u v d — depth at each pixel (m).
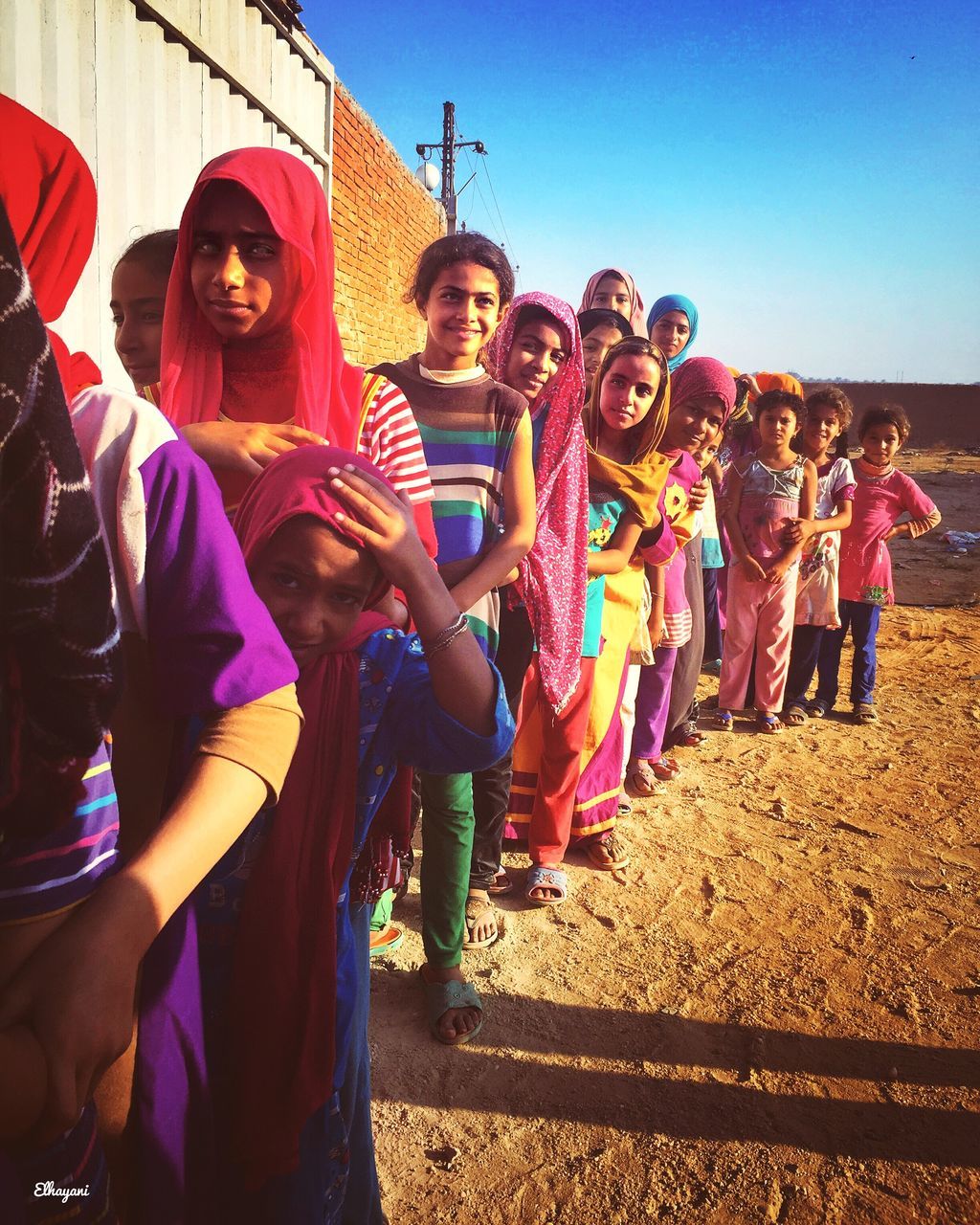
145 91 5.00
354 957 1.45
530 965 3.09
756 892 3.66
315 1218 1.36
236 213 1.71
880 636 8.33
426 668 1.44
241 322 1.76
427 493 2.17
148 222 5.07
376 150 10.02
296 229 1.72
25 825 0.83
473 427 2.70
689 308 5.75
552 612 3.15
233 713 1.03
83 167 1.33
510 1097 2.48
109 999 0.86
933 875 3.86
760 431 5.48
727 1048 2.72
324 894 1.29
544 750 3.43
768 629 5.54
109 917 0.88
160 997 1.12
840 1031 2.82
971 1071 2.67
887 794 4.71
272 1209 1.32
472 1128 2.36
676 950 3.22
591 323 4.22
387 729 1.41
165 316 1.84
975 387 39.66
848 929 3.41
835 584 5.66
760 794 4.67
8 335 0.73
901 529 5.83
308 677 1.31
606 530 3.43
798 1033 2.80
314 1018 1.28
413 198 11.92
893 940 3.35
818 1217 2.14
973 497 18.81
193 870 0.96
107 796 0.98
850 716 6.05
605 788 3.75
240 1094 1.27
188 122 5.52
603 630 3.57
